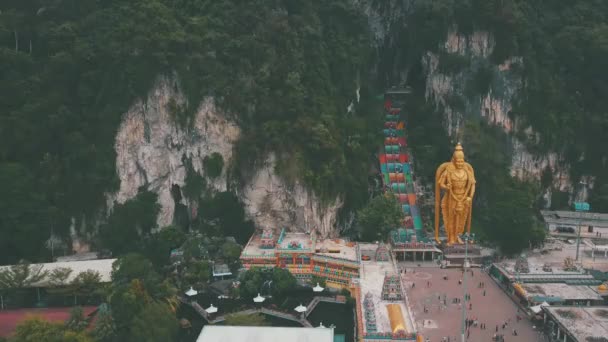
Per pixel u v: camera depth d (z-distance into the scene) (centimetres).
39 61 14512
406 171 16600
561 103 16625
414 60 18500
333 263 12575
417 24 17612
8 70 14075
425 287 12262
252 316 10081
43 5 15050
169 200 14562
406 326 10156
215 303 11512
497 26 16288
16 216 12825
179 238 13512
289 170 14012
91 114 14025
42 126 13725
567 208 16675
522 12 16788
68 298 11250
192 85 14175
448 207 14088
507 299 11706
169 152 14400
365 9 18688
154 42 14025
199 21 14738
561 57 17025
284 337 9000
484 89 16525
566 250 14275
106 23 14575
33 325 8700
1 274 10919
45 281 11150
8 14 14650
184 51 14312
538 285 11881
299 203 14138
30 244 13088
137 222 13862
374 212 14188
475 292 12025
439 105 17325
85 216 13688
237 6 15462
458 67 16738
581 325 9712
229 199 14500
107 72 14050
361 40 17362
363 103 17650
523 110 16362
